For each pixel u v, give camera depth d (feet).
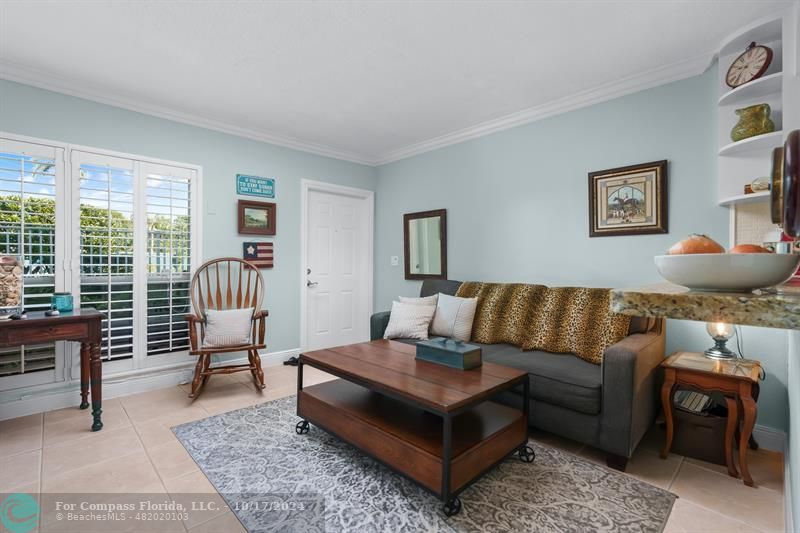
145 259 9.84
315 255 13.82
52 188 8.55
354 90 9.14
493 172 11.35
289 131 11.98
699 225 7.81
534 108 10.14
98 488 5.69
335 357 7.41
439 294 10.91
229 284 10.82
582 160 9.49
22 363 8.23
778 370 6.98
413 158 13.75
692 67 7.77
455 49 7.37
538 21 6.51
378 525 4.91
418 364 6.92
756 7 6.12
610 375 6.23
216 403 9.09
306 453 6.76
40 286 8.34
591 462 6.55
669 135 8.18
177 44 7.19
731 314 1.80
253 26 6.63
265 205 12.09
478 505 5.31
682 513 5.18
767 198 6.94
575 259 9.63
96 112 9.14
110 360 9.37
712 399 7.03
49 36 6.92
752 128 6.62
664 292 2.11
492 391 5.60
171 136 10.32
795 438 4.10
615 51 7.44
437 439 5.49
